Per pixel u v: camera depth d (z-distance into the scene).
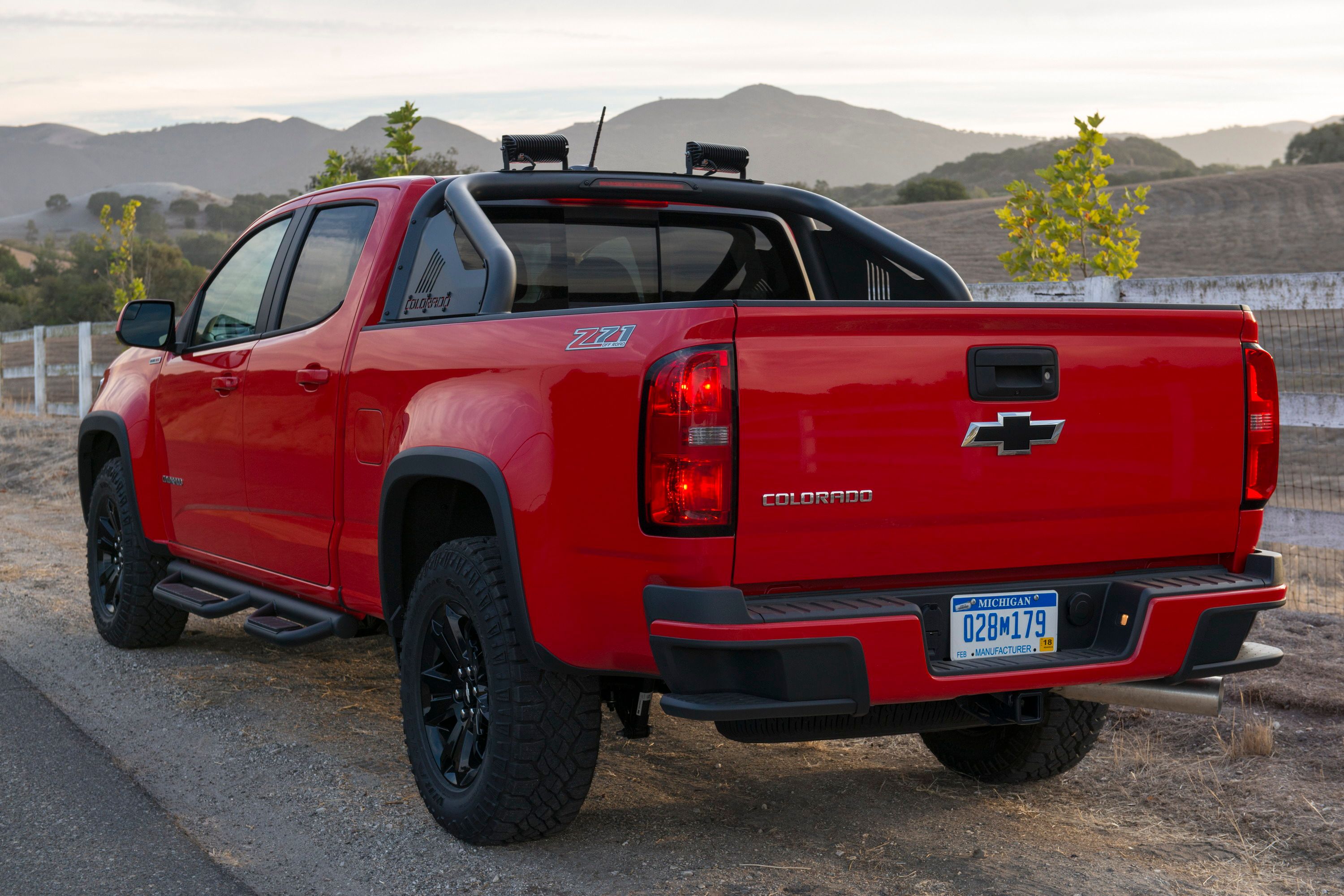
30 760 4.41
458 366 3.63
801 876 3.39
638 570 3.03
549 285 4.61
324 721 4.90
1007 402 3.14
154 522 5.69
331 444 4.24
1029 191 10.94
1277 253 63.97
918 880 3.38
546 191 4.39
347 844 3.63
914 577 3.15
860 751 4.63
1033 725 4.07
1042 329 3.20
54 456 14.68
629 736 3.64
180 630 6.03
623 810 3.93
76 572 8.25
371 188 4.59
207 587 5.30
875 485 3.01
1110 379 3.27
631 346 3.04
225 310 5.32
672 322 2.96
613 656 3.17
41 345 18.47
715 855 3.55
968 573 3.21
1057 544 3.27
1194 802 4.00
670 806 3.98
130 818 3.85
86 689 5.36
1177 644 3.30
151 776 4.24
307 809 3.92
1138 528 3.36
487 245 3.81
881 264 4.93
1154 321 3.31
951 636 3.18
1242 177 100.38
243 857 3.55
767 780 4.26
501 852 3.56
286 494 4.57
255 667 5.76
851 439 2.99
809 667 2.90
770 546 2.95
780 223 4.98
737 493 2.89
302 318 4.68
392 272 4.24
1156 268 61.09
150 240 76.88
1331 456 15.31
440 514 4.04
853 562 3.04
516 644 3.42
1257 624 5.85
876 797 4.10
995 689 3.10
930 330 3.07
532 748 3.41
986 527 3.17
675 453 2.90
